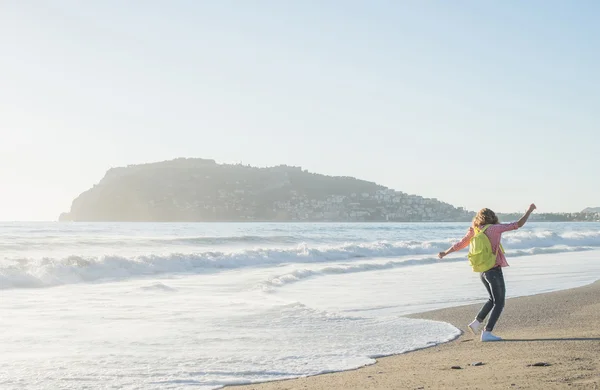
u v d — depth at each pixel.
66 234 45.53
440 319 10.36
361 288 15.44
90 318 10.12
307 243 36.59
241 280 17.38
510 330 9.01
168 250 28.34
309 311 10.94
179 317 10.24
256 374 6.34
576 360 6.23
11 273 15.97
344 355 7.32
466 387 5.17
